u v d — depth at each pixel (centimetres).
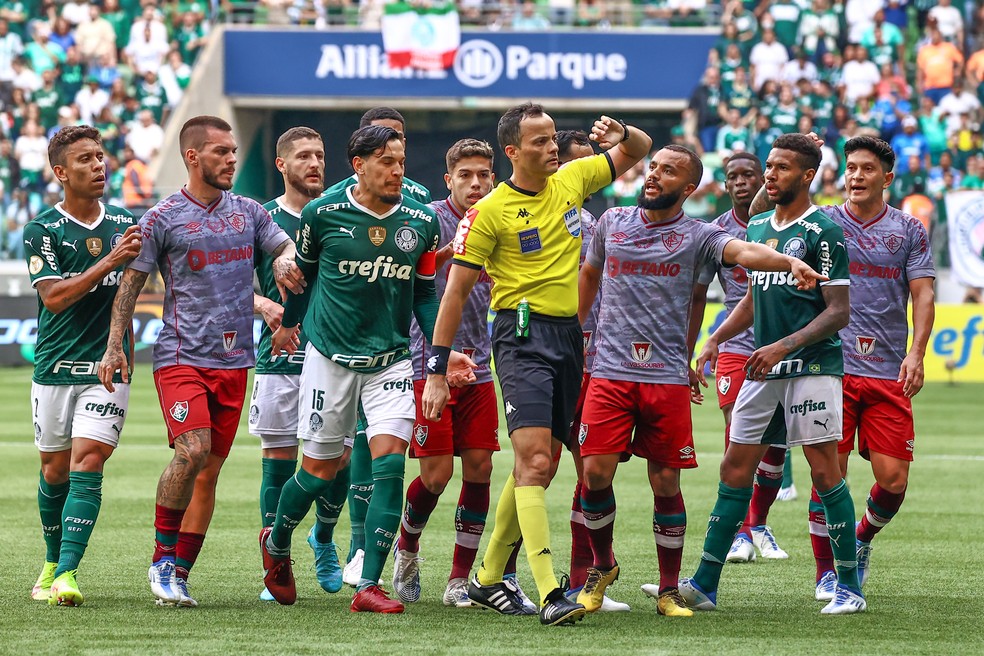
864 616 1947
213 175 2030
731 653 1669
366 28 8438
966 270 6644
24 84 8150
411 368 2005
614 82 8362
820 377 1977
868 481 3700
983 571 2362
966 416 5281
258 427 2264
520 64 8381
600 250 2052
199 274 2045
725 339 2198
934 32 7969
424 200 2320
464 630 1816
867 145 2194
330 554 2172
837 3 8044
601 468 1977
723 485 2027
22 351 7075
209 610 1958
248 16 8706
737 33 7994
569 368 1931
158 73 8294
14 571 2294
